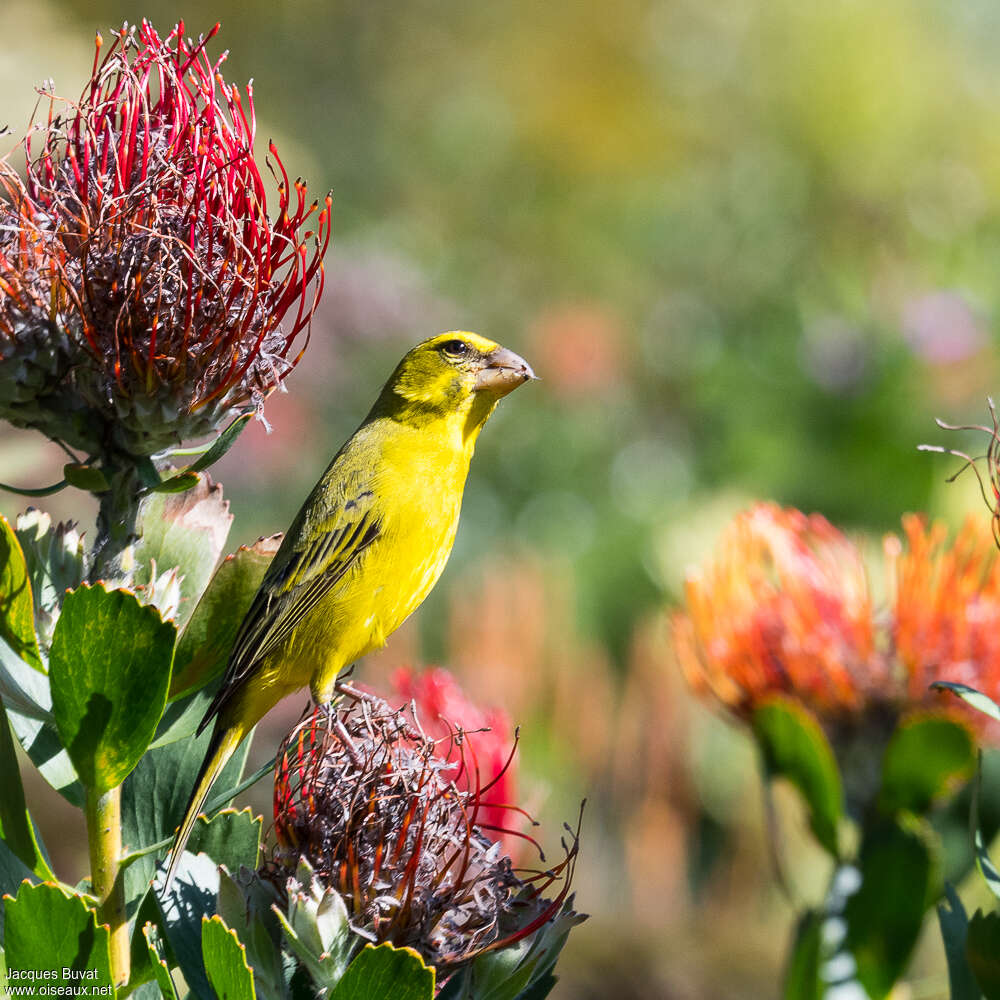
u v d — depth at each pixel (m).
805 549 7.24
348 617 6.27
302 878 4.38
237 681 5.22
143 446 4.57
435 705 6.25
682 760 14.66
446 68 32.69
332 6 31.38
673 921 14.10
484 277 28.08
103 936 4.20
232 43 29.69
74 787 4.96
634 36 32.94
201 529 5.39
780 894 14.38
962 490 14.40
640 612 16.67
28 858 4.73
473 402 6.96
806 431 16.00
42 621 4.91
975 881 9.27
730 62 32.41
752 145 31.34
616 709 15.07
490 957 4.45
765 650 7.04
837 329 16.38
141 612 4.35
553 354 22.22
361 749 4.68
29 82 14.48
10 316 4.34
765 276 27.78
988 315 16.03
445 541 6.83
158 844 4.78
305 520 6.40
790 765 6.83
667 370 22.42
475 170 31.58
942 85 31.02
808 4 31.41
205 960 4.17
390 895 4.41
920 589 6.96
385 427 6.88
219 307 4.41
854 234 29.25
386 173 30.81
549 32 33.50
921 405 15.32
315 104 31.05
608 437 21.20
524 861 6.41
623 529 18.20
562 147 31.97
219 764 5.25
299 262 4.62
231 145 4.58
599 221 30.53
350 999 4.04
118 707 4.48
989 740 7.33
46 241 4.43
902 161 29.84
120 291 4.36
